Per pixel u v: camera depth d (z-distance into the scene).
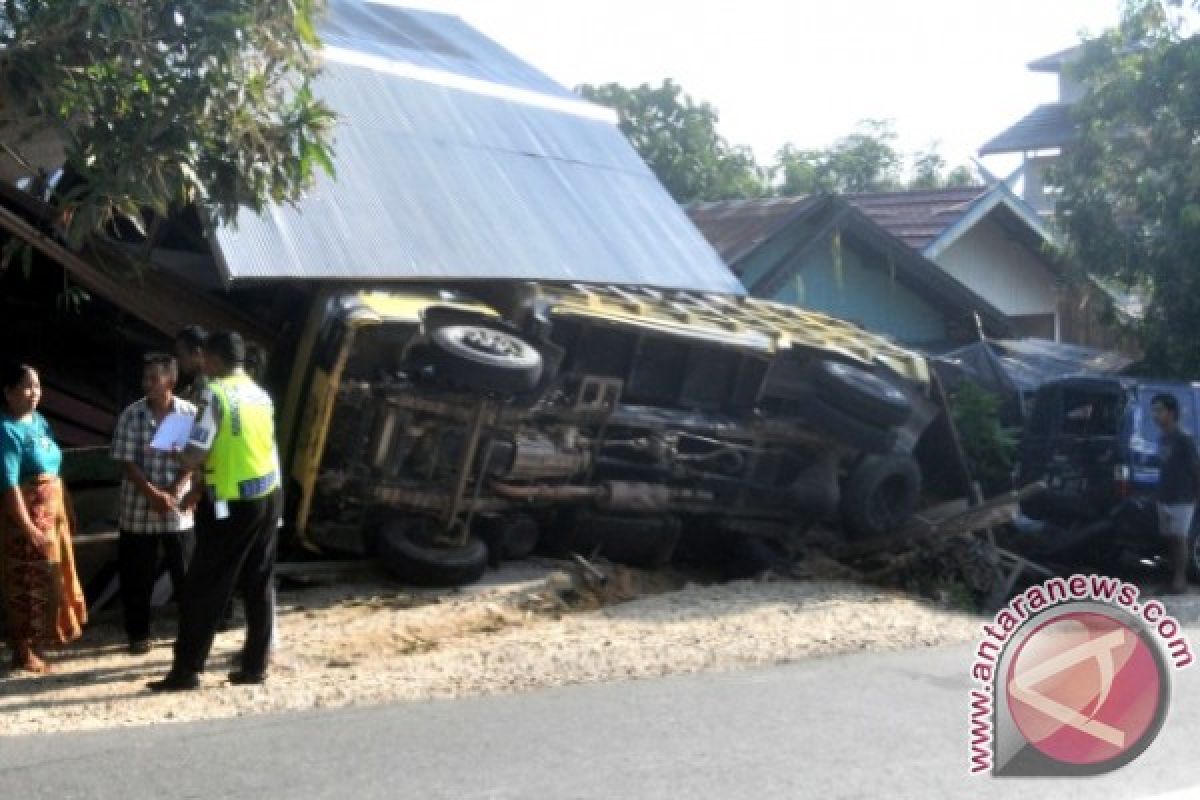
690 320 11.67
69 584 7.41
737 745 5.90
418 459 9.88
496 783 5.30
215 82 7.30
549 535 11.17
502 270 11.28
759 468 11.90
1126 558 13.86
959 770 5.59
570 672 7.41
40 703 6.65
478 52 15.33
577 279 11.97
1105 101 17.38
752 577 11.59
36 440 7.23
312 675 7.38
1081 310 21.58
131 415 7.73
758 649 8.12
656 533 11.27
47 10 6.91
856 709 6.61
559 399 10.54
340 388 9.47
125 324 11.20
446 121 12.90
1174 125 16.88
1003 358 18.12
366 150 11.68
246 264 9.59
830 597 10.21
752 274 17.59
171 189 7.32
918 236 19.89
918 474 12.62
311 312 9.95
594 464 10.83
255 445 6.90
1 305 11.55
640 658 7.75
